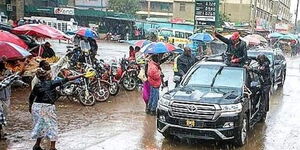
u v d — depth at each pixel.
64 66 14.52
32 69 14.52
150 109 11.96
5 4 45.44
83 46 16.09
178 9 80.00
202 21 28.33
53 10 53.66
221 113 8.30
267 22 79.44
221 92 9.09
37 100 7.63
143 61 16.05
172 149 8.63
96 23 55.25
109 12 55.44
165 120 8.68
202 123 8.34
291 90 18.56
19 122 10.27
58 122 10.48
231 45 10.90
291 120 11.94
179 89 9.40
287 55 49.03
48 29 16.80
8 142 8.60
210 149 8.73
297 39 51.59
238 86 9.55
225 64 10.35
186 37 46.69
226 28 40.03
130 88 15.95
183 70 13.26
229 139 8.45
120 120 11.06
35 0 55.78
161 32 47.75
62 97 13.58
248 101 9.23
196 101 8.46
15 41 12.59
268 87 11.30
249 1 68.31
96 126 10.29
